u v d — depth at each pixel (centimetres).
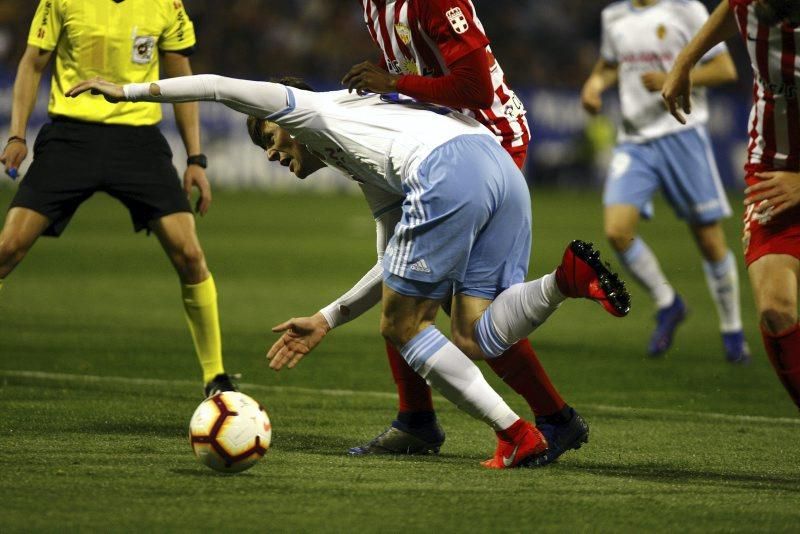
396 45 1697
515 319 1589
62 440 1784
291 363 1712
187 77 1614
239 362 2847
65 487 1449
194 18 10112
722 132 10162
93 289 4247
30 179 2195
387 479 1554
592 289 1505
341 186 10062
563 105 10450
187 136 2305
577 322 3816
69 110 2203
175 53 2306
